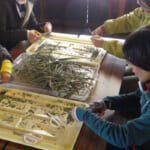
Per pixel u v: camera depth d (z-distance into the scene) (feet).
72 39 5.95
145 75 2.65
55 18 12.05
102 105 3.46
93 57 5.15
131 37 2.56
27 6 5.77
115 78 4.50
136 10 5.93
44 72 4.31
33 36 5.55
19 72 4.38
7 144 2.91
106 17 11.33
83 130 3.22
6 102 3.62
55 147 2.86
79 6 11.35
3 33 5.55
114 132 2.71
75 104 3.67
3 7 5.42
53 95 3.88
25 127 3.15
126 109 3.67
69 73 4.41
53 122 3.28
